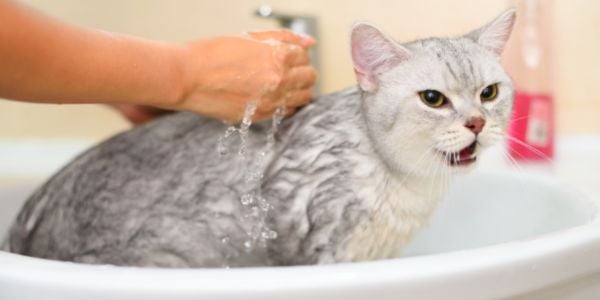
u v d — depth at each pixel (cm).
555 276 50
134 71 64
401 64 76
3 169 126
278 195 77
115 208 82
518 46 114
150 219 81
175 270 44
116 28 146
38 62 55
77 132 149
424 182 79
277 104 79
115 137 88
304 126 80
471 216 99
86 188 83
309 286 42
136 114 110
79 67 59
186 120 87
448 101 74
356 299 42
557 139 124
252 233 79
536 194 90
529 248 49
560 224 80
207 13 143
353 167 75
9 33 52
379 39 75
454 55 75
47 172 123
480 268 45
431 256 46
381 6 134
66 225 83
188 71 70
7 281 46
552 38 116
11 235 88
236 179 79
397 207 79
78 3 145
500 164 104
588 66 127
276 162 79
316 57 131
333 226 74
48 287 44
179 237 81
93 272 44
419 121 74
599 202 74
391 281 43
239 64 73
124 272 44
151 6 144
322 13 137
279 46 76
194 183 81
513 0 116
